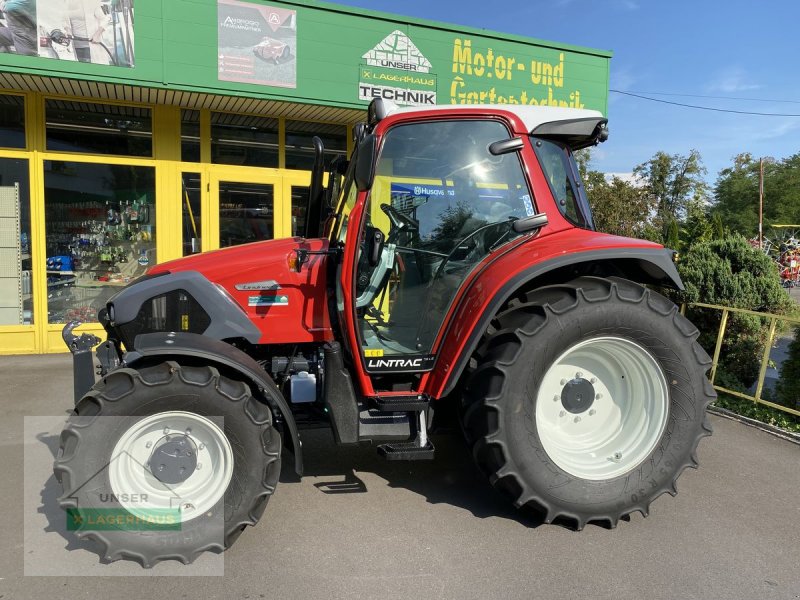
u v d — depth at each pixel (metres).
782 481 3.69
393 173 3.17
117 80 6.24
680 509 3.30
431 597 2.46
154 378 2.63
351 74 7.21
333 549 2.83
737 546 2.90
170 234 7.38
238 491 2.72
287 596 2.46
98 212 7.11
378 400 3.09
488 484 3.60
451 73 7.72
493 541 2.92
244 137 7.66
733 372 5.59
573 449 3.19
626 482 3.05
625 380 3.24
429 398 3.16
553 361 2.95
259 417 2.75
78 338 3.35
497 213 3.26
